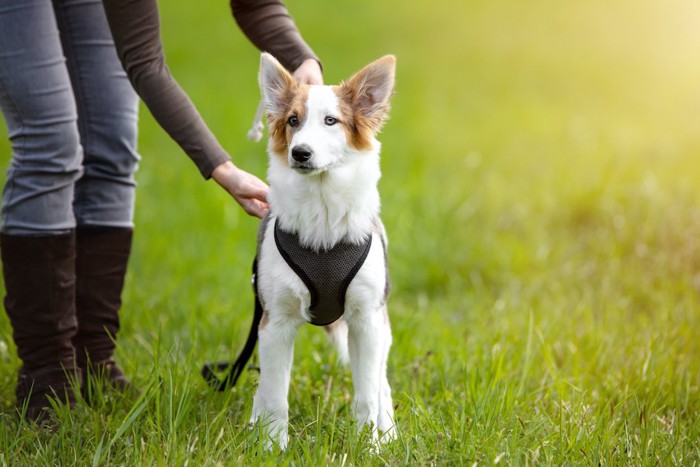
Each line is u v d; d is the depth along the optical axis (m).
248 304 6.25
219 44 18.44
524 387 4.60
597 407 4.38
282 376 3.99
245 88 14.03
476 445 3.76
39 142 4.00
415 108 13.69
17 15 3.85
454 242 7.62
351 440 3.76
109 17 3.82
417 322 5.75
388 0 25.02
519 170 9.93
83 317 4.55
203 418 3.96
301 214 3.90
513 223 8.20
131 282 6.45
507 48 19.00
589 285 6.64
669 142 10.39
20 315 4.20
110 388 4.33
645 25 20.06
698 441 3.98
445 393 4.42
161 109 3.92
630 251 7.23
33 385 4.16
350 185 3.96
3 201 4.15
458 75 16.56
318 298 3.92
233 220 8.23
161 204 8.61
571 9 22.80
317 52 17.36
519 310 6.14
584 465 3.70
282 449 3.86
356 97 4.11
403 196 8.80
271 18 4.60
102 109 4.45
